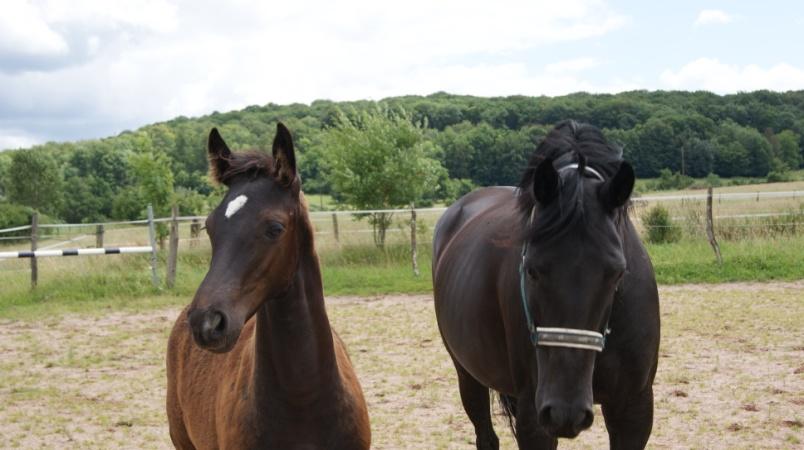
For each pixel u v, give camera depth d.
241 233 3.00
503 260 4.08
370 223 19.28
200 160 34.50
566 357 3.15
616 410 3.91
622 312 3.67
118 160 58.12
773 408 6.86
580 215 3.18
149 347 10.71
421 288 15.30
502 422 7.09
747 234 18.17
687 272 15.38
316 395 3.42
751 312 11.60
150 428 6.90
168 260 15.84
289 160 3.14
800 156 42.72
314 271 3.40
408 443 6.18
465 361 4.75
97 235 17.84
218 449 3.77
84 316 13.47
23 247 25.78
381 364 9.07
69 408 7.64
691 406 6.99
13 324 12.92
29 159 53.59
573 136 3.89
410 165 20.69
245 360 3.60
